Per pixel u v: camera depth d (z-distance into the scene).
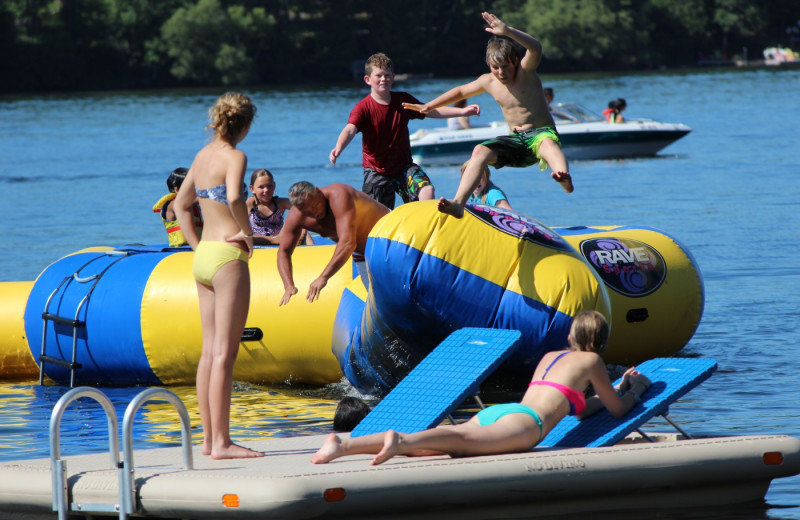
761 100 137.88
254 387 24.88
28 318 26.77
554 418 15.77
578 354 16.19
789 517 15.27
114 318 25.44
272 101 174.62
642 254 25.23
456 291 20.23
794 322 28.70
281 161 79.06
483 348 17.84
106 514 14.69
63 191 65.94
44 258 41.44
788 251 39.53
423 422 16.22
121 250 27.44
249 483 13.74
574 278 20.59
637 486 15.30
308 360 24.31
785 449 16.08
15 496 15.27
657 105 130.75
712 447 15.76
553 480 14.80
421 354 21.56
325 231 21.25
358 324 22.67
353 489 13.84
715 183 61.72
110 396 24.59
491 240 20.56
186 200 16.42
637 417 16.36
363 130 24.08
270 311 24.39
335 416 19.72
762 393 21.83
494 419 15.53
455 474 14.38
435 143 73.06
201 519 14.08
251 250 15.79
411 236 20.23
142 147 97.12
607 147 76.25
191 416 22.05
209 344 15.95
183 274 25.30
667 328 25.03
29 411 22.91
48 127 127.88
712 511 15.55
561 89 169.25
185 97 199.38
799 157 75.31
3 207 58.62
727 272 36.09
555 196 57.22
